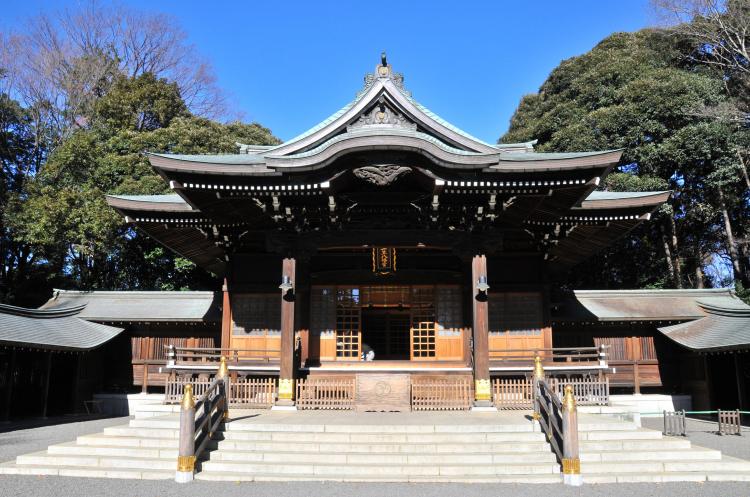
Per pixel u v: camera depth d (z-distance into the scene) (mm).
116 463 11773
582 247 21562
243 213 17734
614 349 24328
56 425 20234
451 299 19188
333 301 19328
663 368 24281
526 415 14703
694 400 23531
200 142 36250
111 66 44594
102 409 24531
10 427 19641
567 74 40594
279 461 11641
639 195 17156
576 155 15422
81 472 11367
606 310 24438
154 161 14625
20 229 34156
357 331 19172
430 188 15680
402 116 16797
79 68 43219
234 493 9906
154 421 13734
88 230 32250
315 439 12367
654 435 12836
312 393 16250
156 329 25500
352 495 9766
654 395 23703
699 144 31250
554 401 11664
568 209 17219
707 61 37125
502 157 16531
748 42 36469
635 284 38094
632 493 10008
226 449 12141
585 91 37250
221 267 24422
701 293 25672
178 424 13414
